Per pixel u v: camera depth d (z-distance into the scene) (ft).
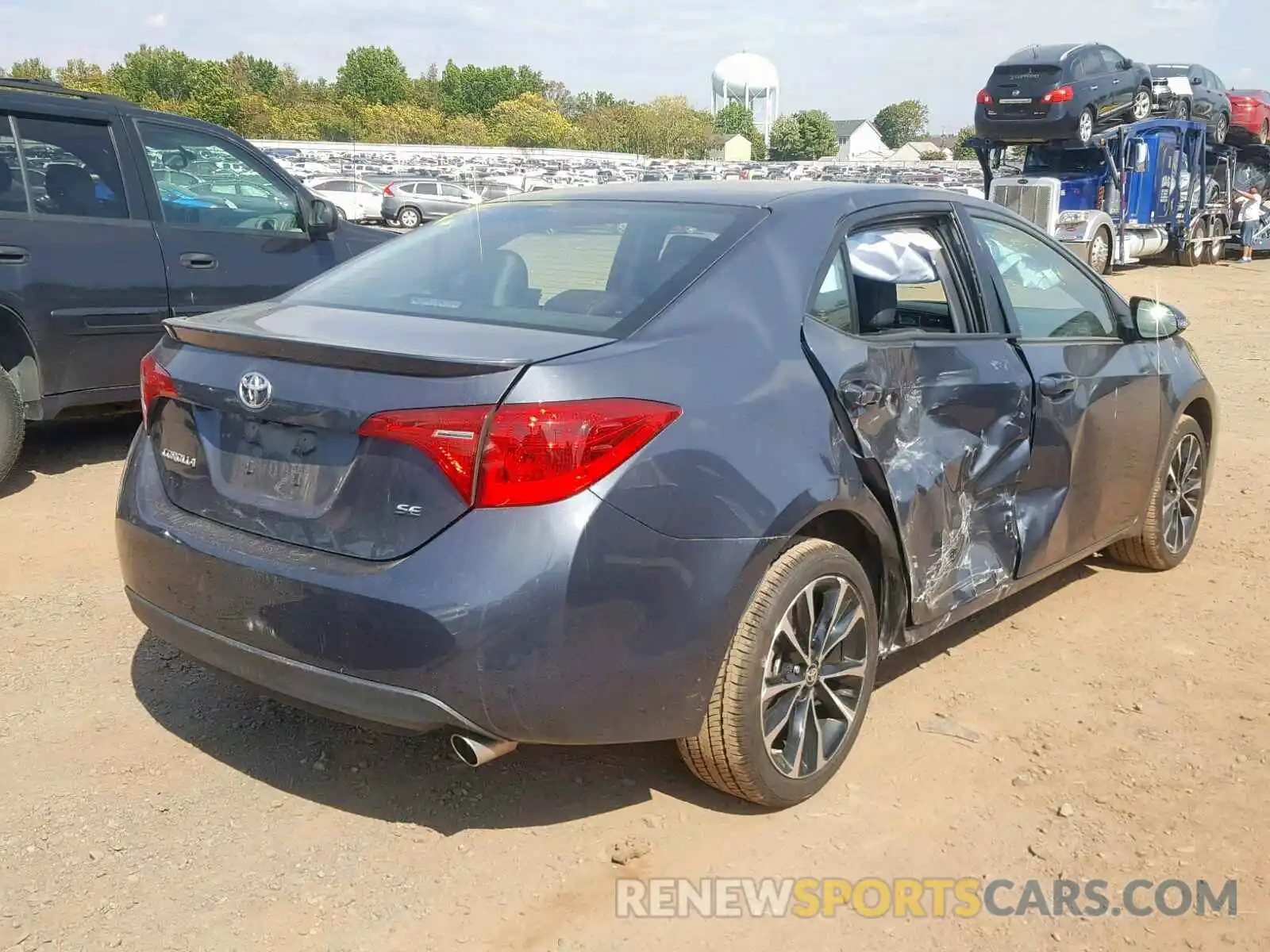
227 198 22.50
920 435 11.37
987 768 11.46
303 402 9.27
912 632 11.74
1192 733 12.26
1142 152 68.95
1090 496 14.28
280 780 10.94
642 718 9.24
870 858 9.96
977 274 12.84
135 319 20.81
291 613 9.11
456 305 10.57
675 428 9.14
